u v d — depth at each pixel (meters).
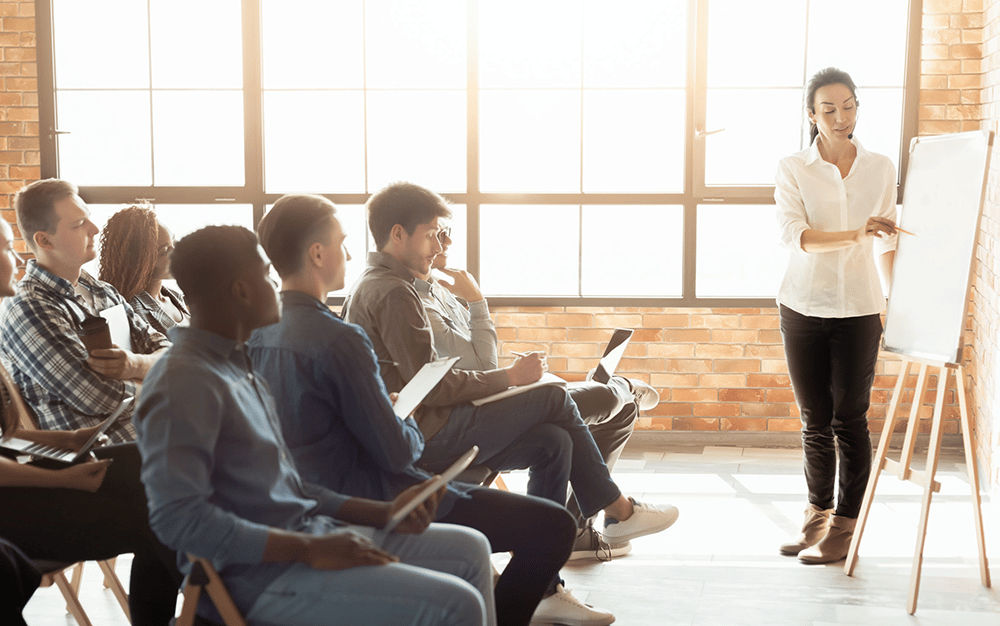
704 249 4.89
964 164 2.79
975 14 4.52
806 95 3.13
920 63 4.58
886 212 3.15
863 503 2.98
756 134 4.75
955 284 2.77
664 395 4.87
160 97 4.92
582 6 4.79
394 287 2.42
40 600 2.86
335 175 4.96
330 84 4.90
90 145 4.95
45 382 2.27
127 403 2.11
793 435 4.82
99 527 1.95
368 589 1.46
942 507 3.73
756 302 4.79
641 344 4.86
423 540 1.75
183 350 1.41
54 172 4.91
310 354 1.79
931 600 2.76
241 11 4.82
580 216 4.90
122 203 4.95
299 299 1.85
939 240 2.87
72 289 2.45
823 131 3.08
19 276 4.94
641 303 4.84
